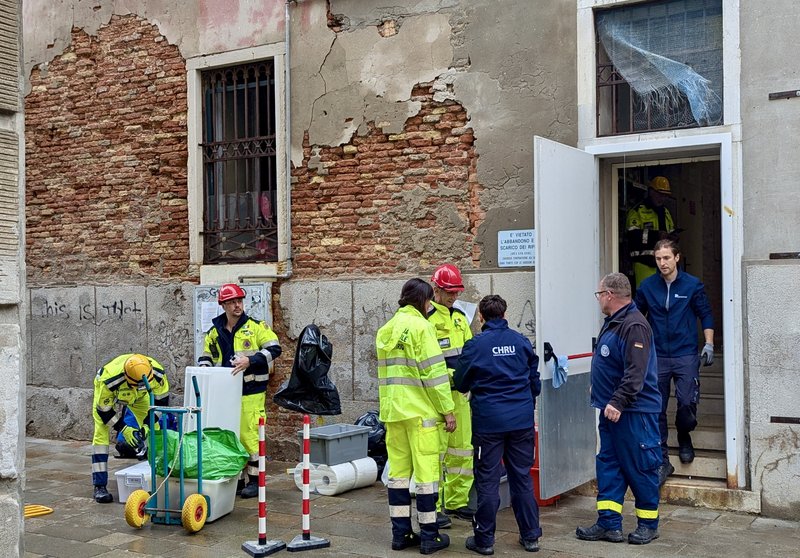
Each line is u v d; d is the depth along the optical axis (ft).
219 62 33.94
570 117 27.22
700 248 36.55
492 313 21.15
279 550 21.09
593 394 22.04
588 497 26.43
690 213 35.94
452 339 23.58
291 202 32.50
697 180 36.47
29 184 38.47
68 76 37.47
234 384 26.08
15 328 15.12
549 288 24.32
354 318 31.07
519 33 28.19
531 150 27.91
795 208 23.84
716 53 25.54
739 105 24.63
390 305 30.37
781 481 23.73
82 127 37.14
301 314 32.14
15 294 15.15
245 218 33.96
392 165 30.55
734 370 24.49
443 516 22.86
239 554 20.97
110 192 36.50
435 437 20.86
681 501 25.02
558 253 24.84
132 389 26.50
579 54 27.09
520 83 28.14
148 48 35.55
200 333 33.96
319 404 29.53
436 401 20.58
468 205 29.17
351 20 31.35
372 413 29.99
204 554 20.99
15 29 15.34
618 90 27.12
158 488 23.80
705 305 25.29
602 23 27.27
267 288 32.63
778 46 24.11
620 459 21.43
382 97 30.73
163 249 35.22
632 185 30.01
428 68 29.89
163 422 24.07
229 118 34.53
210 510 23.61
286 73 32.48
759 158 24.34
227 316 27.68
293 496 26.84
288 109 32.42
